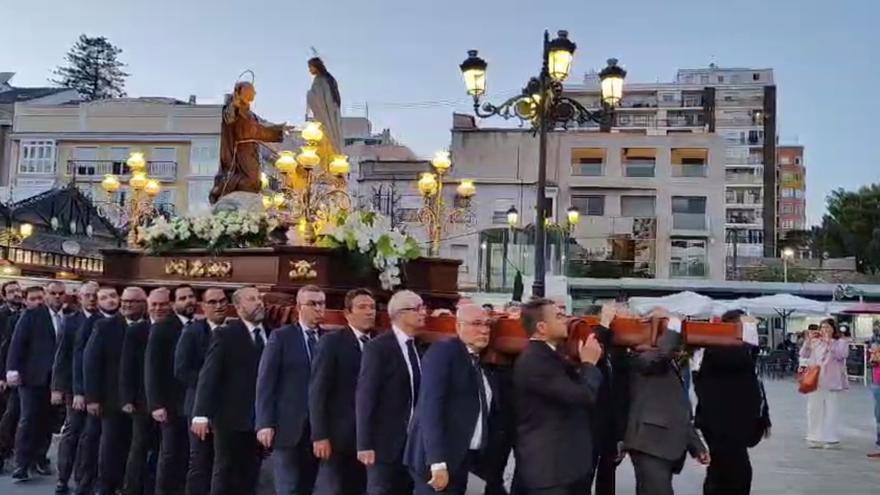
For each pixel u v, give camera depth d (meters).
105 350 7.59
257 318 6.77
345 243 7.59
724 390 6.66
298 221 9.72
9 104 52.28
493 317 5.60
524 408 5.06
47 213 24.77
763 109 76.31
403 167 44.22
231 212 9.14
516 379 5.09
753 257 59.78
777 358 29.03
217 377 6.46
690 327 5.53
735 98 78.50
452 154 44.12
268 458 9.27
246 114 11.96
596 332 5.52
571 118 14.85
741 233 74.06
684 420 5.63
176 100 52.75
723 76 87.81
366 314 6.07
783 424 15.58
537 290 12.73
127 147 47.00
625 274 41.97
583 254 42.38
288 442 6.21
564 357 5.08
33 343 8.56
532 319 5.07
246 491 6.63
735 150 76.19
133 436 7.45
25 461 8.48
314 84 12.76
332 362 5.90
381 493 5.47
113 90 73.31
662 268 44.31
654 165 45.34
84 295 8.13
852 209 58.66
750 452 11.95
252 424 6.55
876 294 35.28
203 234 8.68
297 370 6.32
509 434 5.48
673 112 77.00
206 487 6.76
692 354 6.88
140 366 7.39
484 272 32.34
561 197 44.72
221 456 6.49
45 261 22.62
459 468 5.00
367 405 5.43
